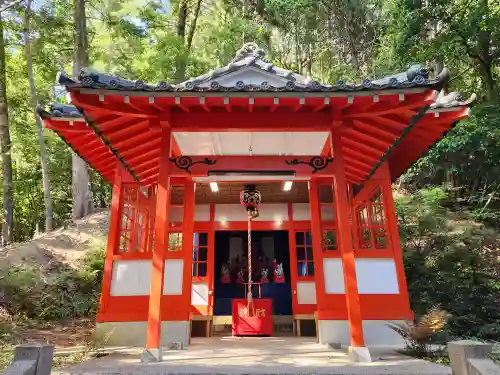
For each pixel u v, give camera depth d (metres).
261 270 11.12
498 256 10.35
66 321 8.05
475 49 12.81
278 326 9.09
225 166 5.06
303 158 5.11
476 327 7.05
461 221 11.73
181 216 8.89
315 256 6.88
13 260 9.88
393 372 3.55
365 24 16.95
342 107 4.77
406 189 14.71
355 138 5.73
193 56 15.02
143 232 7.57
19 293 8.08
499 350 4.79
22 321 7.38
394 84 4.36
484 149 11.39
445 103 5.69
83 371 3.66
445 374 3.53
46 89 15.57
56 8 14.40
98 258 10.74
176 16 17.33
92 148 6.71
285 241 11.97
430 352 4.93
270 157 5.14
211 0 18.38
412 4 12.66
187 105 4.67
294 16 18.48
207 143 5.91
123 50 14.72
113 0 14.68
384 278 6.46
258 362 4.26
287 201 9.03
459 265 9.27
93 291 9.44
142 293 6.45
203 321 7.98
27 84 15.53
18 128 16.41
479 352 3.07
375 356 4.77
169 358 4.59
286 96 4.48
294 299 8.49
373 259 6.57
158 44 14.69
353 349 4.29
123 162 5.96
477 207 12.74
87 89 4.25
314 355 4.88
